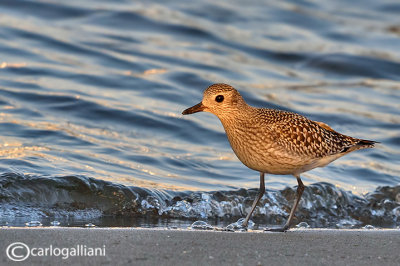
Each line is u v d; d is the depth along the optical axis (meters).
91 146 14.12
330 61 21.66
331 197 13.04
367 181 14.35
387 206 13.05
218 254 8.03
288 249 8.52
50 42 19.69
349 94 19.64
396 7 26.73
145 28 21.97
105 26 21.64
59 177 11.81
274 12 24.92
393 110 18.53
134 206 11.70
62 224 10.40
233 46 21.89
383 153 15.92
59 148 13.64
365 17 25.88
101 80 17.92
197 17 23.58
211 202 12.12
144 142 14.98
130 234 9.00
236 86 18.88
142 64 19.34
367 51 22.72
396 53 22.73
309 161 10.62
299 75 20.80
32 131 14.32
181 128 16.05
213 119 17.00
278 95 18.81
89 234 8.89
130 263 7.46
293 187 13.12
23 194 11.30
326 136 10.76
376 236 9.77
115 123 15.70
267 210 12.31
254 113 10.58
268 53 21.78
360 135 16.77
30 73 17.56
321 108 18.17
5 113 15.07
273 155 10.34
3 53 18.47
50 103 15.99
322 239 9.36
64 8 22.03
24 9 21.58
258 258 7.93
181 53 20.69
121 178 12.59
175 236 8.98
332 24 24.73
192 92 18.22
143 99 17.39
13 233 8.73
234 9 24.56
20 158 12.66
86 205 11.49
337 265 7.80
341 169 14.91
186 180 13.20
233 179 13.62
